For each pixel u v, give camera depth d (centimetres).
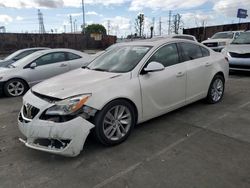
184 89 456
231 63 870
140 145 361
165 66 427
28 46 2947
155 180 278
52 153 324
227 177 278
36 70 743
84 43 3375
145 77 392
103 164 314
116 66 416
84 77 387
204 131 402
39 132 311
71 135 306
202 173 287
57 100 321
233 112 487
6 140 396
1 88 699
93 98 330
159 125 431
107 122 348
